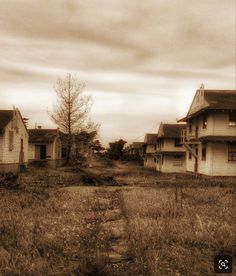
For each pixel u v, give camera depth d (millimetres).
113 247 9484
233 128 32969
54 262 7977
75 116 52094
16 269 7352
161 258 8094
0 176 24828
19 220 11883
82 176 28719
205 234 9766
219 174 33062
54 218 12383
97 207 15508
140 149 86375
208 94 35438
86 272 7367
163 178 34875
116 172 45875
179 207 14539
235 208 14828
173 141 52312
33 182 27188
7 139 35406
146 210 13867
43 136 54594
